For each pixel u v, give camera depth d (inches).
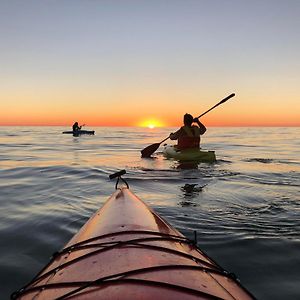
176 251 82.7
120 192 160.9
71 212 192.9
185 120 414.3
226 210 192.5
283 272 118.6
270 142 1099.3
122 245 83.7
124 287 61.4
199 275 71.7
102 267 72.9
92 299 59.2
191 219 175.2
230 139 1338.6
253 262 126.0
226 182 281.3
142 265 71.8
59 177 322.7
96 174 337.7
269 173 334.0
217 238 147.9
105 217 116.4
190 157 397.4
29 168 390.6
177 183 277.3
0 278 115.8
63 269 78.1
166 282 64.4
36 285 75.7
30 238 152.6
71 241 105.1
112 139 1293.1
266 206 200.5
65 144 923.4
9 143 968.9
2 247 142.6
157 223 110.2
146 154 452.8
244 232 155.2
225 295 66.2
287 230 157.9
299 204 205.8
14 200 226.5
